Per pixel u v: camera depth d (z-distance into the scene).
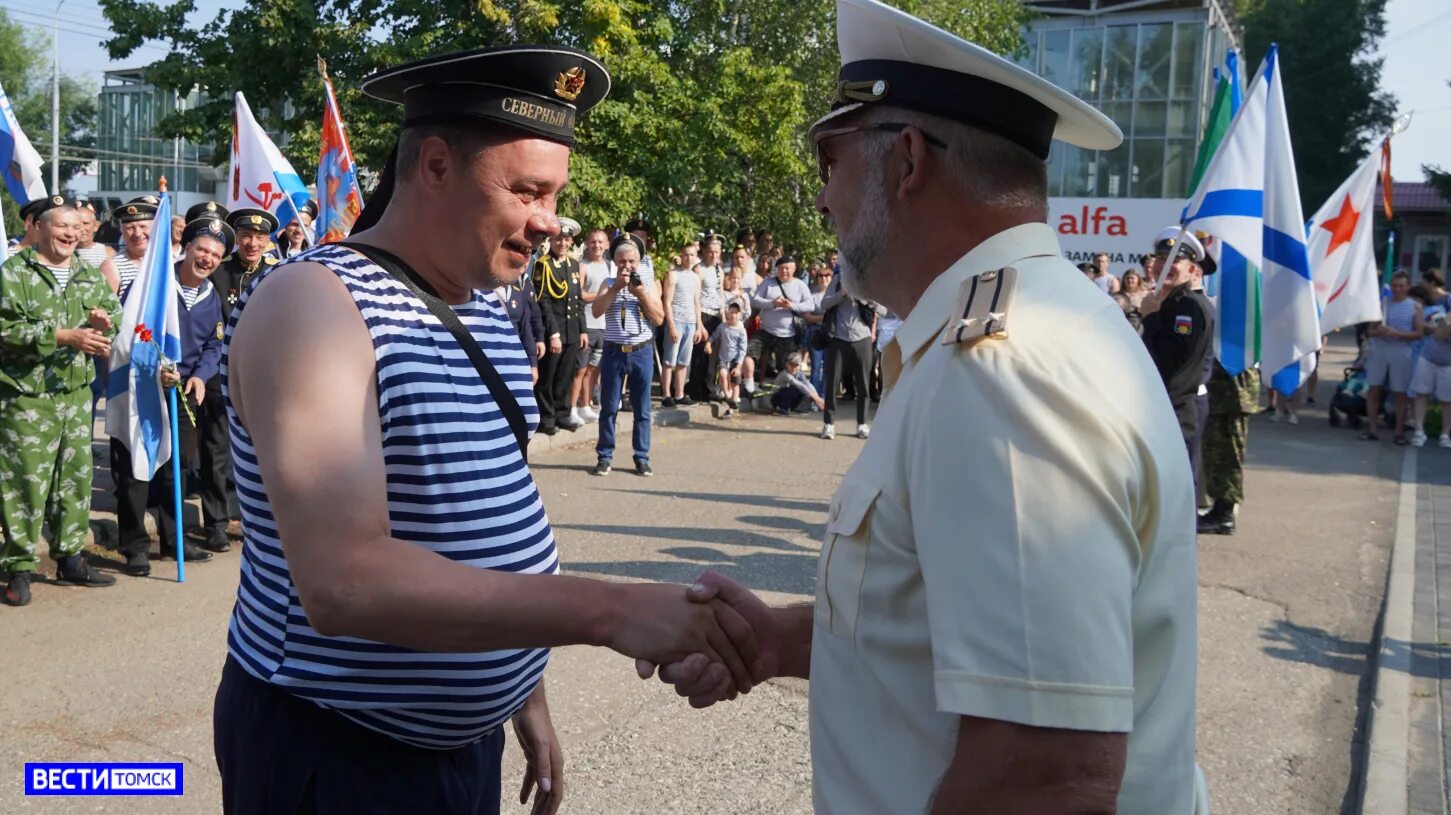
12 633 4.76
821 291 14.11
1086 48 24.19
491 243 1.65
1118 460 1.12
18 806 3.30
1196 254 6.77
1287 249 6.91
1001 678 1.08
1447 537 7.80
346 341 1.49
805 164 17.61
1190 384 6.70
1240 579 6.49
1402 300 12.59
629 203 14.95
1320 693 4.73
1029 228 1.34
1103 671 1.07
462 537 1.62
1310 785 3.85
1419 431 12.38
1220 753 4.08
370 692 1.60
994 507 1.11
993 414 1.13
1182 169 23.69
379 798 1.66
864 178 1.41
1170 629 1.22
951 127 1.33
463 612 1.40
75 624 4.89
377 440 1.49
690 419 12.05
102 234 11.65
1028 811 1.08
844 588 1.30
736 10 18.44
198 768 3.60
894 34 1.35
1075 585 1.08
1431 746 4.12
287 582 1.61
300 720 1.64
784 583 5.96
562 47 1.63
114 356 5.45
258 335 1.48
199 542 6.21
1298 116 44.69
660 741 3.91
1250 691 4.71
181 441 6.30
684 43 17.19
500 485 1.69
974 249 1.33
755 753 3.84
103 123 53.41
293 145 15.37
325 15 16.38
